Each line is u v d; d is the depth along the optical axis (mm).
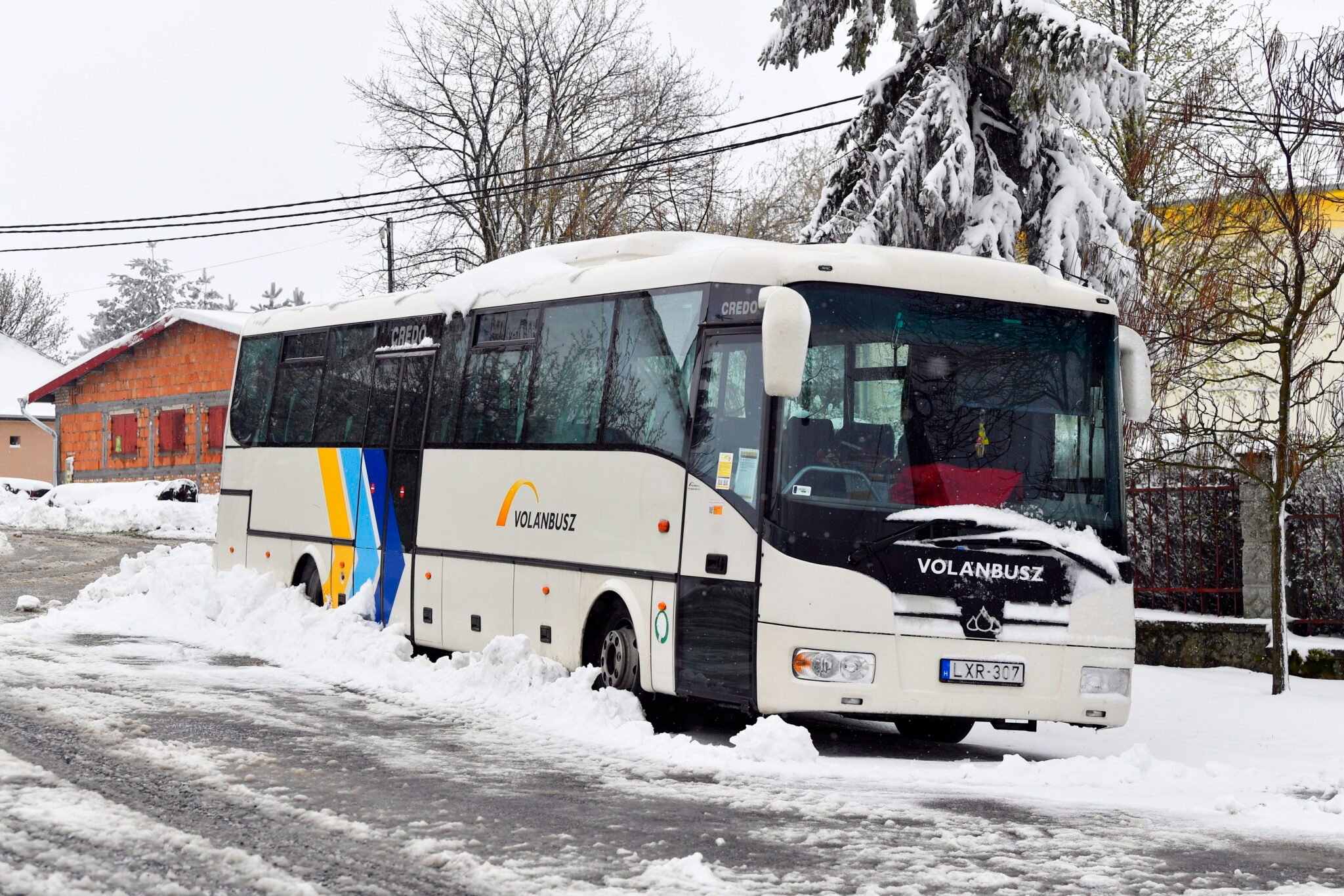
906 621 10023
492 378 14000
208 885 5844
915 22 21953
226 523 19156
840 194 22078
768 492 10227
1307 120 13555
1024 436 10609
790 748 9828
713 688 10539
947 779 9445
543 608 12750
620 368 12117
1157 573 16656
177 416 48969
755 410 10516
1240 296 14570
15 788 7512
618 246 13039
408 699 12289
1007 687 10156
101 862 6102
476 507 13914
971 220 20203
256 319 19344
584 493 12305
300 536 17281
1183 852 7246
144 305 123062
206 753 8930
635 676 11523
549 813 7695
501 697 12109
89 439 52594
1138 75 19078
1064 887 6367
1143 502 16750
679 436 11195
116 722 9867
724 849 6941
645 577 11383
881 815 7961
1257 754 11453
